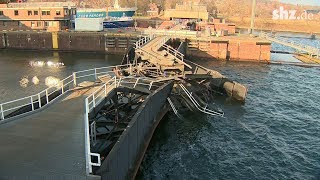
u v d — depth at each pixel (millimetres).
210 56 81812
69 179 14641
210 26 97188
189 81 41000
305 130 36812
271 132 35844
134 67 40344
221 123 37656
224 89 48188
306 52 90938
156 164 27672
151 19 124875
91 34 86438
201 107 40438
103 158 19312
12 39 89938
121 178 19094
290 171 27656
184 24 101750
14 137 18578
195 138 33312
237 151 30922
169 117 38031
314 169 28094
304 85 57500
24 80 53906
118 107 26438
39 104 23859
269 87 55312
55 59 76188
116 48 85688
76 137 18703
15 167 15391
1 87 49406
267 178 26469
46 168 15336
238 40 80000
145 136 26969
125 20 106062
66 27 97625
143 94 29484
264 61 79562
